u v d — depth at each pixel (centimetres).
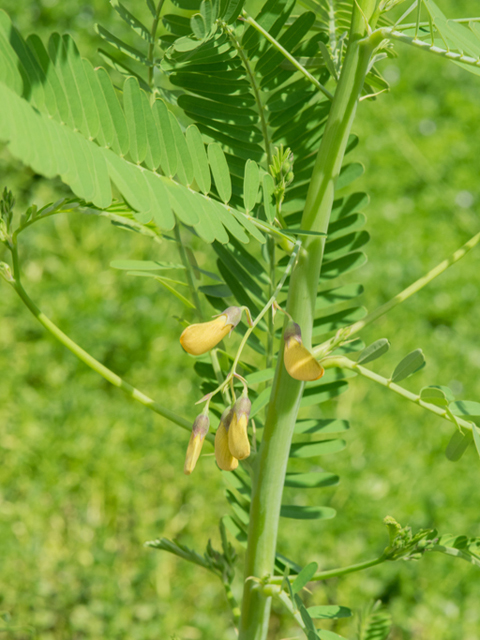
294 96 47
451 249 157
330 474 50
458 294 148
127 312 126
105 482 105
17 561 94
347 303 138
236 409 40
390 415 122
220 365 49
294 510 50
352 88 42
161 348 123
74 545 99
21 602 92
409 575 101
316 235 40
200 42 40
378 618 53
